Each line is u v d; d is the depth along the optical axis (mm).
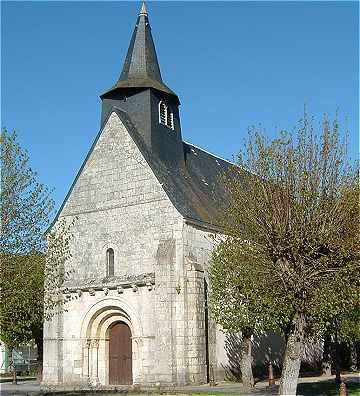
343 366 43156
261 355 36375
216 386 28453
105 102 35625
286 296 19906
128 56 36344
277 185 20922
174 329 29000
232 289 25453
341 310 21109
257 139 21938
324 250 20406
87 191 34062
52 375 32469
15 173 23219
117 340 32156
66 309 32438
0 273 22453
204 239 31875
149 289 30297
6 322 23297
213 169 40375
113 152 33656
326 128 21141
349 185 20906
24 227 23219
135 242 31688
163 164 33969
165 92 35250
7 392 29125
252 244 21188
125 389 28188
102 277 32375
